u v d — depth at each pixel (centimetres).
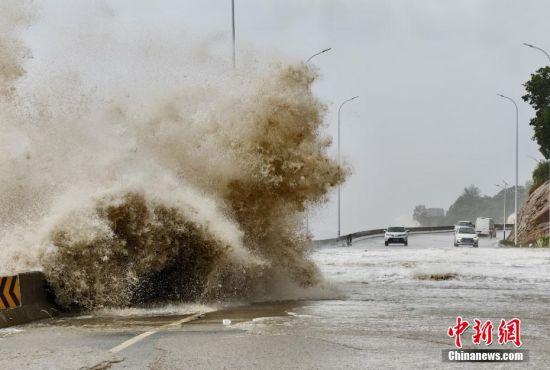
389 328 1623
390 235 10000
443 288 2747
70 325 1714
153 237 2103
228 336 1502
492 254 5959
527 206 12038
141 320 1800
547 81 10969
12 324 1716
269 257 2612
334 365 1199
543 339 1477
